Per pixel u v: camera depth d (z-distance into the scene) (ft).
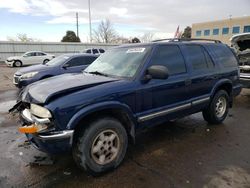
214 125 15.97
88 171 9.46
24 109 10.23
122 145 10.35
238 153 11.76
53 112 8.45
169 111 12.07
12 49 98.58
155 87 11.19
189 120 17.03
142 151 12.05
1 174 10.00
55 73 26.89
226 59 16.20
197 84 13.56
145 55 11.48
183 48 13.30
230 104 16.85
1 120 17.62
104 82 10.19
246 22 159.22
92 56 29.89
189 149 12.25
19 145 12.96
